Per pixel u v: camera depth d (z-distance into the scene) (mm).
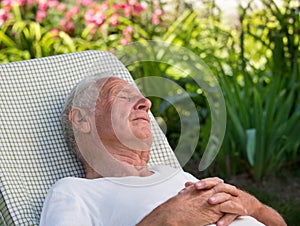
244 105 4535
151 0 5363
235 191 2514
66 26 5188
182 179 2691
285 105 4492
